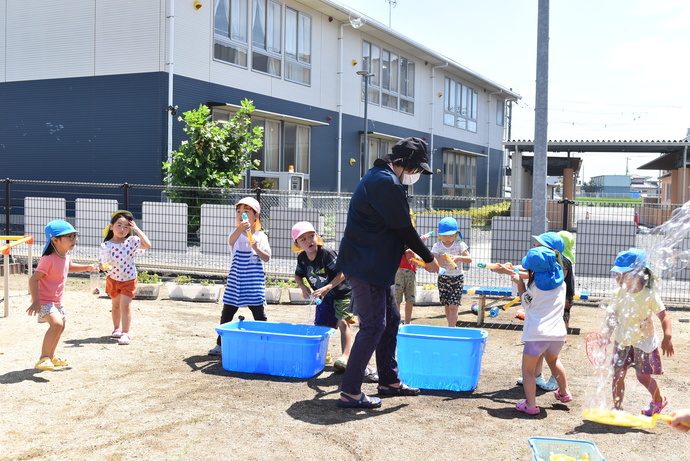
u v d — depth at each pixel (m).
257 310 6.25
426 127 29.28
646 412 4.63
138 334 7.00
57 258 5.34
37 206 12.89
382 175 4.58
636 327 4.54
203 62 17.30
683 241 4.24
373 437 4.09
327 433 4.14
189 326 7.54
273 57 19.88
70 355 5.99
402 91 27.23
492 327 8.05
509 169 39.78
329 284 5.65
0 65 18.05
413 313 9.05
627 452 3.93
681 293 10.62
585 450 3.49
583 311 9.15
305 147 21.64
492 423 4.43
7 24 17.89
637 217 10.59
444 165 31.20
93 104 16.98
